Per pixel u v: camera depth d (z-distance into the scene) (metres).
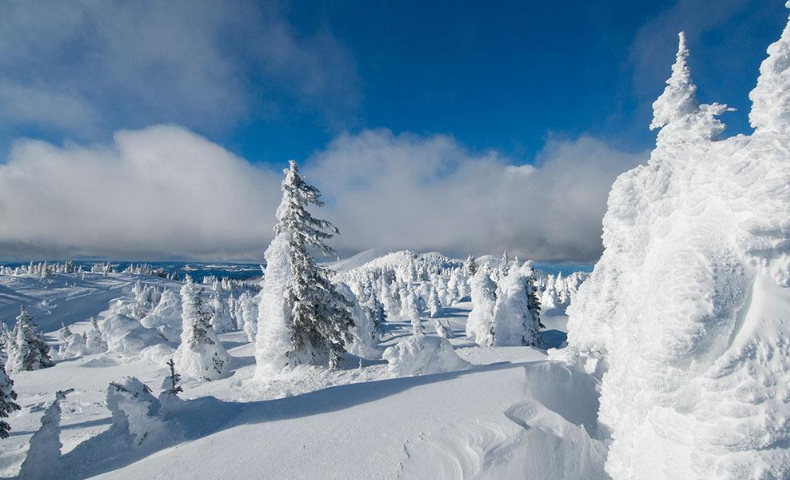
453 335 39.72
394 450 7.13
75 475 9.60
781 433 4.14
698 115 7.11
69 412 22.11
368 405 9.97
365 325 31.44
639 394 5.45
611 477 6.25
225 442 8.91
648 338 5.01
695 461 4.52
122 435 10.88
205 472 7.31
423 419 8.21
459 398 9.15
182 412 11.69
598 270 9.03
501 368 11.53
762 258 4.64
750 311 4.57
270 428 9.41
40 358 46.00
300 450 7.67
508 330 34.00
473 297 37.47
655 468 5.09
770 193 4.58
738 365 4.38
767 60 5.67
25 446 16.92
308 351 22.56
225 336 61.41
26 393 30.23
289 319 22.00
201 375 29.53
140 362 38.19
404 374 15.77
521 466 6.71
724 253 4.82
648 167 6.66
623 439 5.87
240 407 12.12
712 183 5.37
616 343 7.37
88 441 10.74
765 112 5.80
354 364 24.05
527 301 34.34
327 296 22.25
